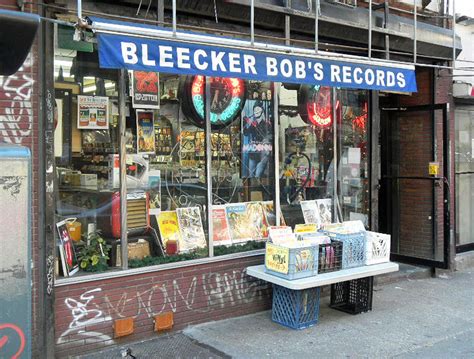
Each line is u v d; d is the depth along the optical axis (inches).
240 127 234.4
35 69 170.2
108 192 195.8
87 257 189.2
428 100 312.7
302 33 243.4
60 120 183.8
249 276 227.5
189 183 218.7
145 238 206.1
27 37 97.5
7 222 92.0
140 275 196.4
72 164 187.0
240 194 234.7
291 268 200.7
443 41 301.3
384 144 326.6
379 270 222.1
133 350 186.7
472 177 346.3
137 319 195.3
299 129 256.4
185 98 216.8
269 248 209.2
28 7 168.2
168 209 213.2
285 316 212.4
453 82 323.0
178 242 213.5
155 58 167.9
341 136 273.4
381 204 327.6
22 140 168.6
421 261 307.6
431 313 232.7
